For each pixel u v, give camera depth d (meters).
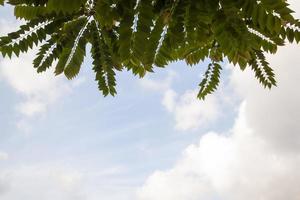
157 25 2.62
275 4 2.20
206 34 2.64
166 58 2.70
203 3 2.54
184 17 2.61
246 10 2.29
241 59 2.69
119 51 2.55
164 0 2.67
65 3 2.09
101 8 2.47
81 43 2.97
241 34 2.54
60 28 2.86
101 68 3.15
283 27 2.54
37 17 2.77
